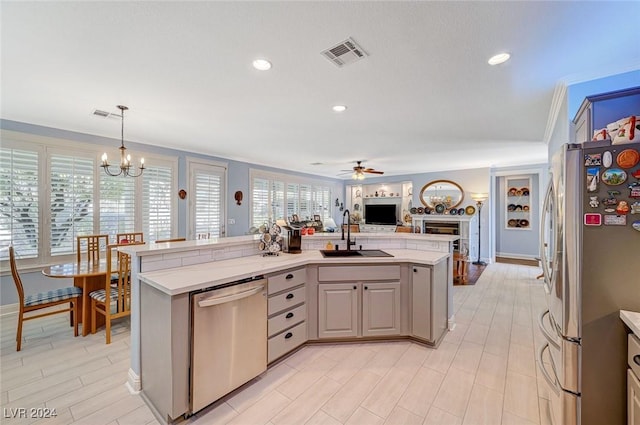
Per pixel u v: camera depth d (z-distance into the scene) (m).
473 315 3.50
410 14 1.57
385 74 2.26
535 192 7.41
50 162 3.62
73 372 2.23
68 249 3.74
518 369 2.28
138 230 4.45
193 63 2.10
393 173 8.18
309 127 3.71
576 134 2.32
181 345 1.69
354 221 9.20
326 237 3.26
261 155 5.66
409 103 2.86
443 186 7.54
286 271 2.39
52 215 3.63
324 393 1.98
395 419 1.74
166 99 2.78
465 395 1.96
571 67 2.14
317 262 2.63
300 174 7.86
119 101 2.83
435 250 3.11
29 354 2.51
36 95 2.68
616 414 1.32
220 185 5.73
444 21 1.63
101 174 4.06
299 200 7.82
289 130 3.86
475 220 7.08
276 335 2.29
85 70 2.20
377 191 9.12
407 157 5.85
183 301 1.70
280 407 1.84
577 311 1.38
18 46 1.88
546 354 2.18
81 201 3.87
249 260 2.54
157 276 1.92
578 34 1.74
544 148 4.93
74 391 2.00
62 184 3.71
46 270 2.93
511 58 2.02
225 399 1.92
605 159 1.33
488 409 1.83
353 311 2.68
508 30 1.70
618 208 1.31
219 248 2.54
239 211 6.11
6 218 3.33
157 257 2.11
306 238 3.22
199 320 1.74
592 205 1.35
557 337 1.51
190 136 4.18
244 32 1.74
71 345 2.68
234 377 1.94
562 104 2.68
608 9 1.51
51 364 2.35
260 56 2.01
